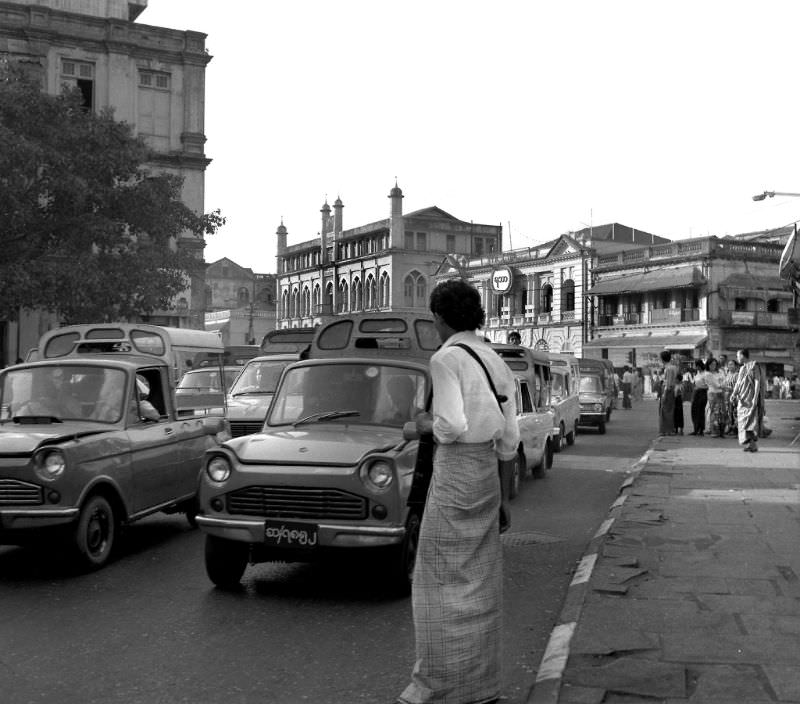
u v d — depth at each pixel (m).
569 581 7.86
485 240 95.69
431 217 92.88
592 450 21.14
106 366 9.12
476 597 4.50
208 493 7.18
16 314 28.12
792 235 21.36
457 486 4.49
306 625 6.38
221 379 16.52
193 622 6.45
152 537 9.84
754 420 18.12
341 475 6.89
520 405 14.30
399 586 7.07
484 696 4.52
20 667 5.45
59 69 39.72
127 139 27.73
